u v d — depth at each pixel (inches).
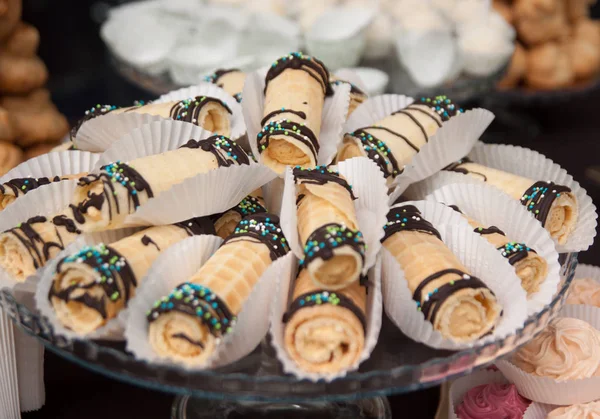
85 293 18.2
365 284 19.2
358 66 37.5
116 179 19.6
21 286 19.8
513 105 42.9
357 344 18.1
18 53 32.4
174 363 17.8
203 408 22.3
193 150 21.0
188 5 38.2
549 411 21.9
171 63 34.9
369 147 22.5
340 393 17.7
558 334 21.7
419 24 36.2
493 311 18.9
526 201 22.1
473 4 38.2
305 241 19.1
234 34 35.8
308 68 23.8
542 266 20.5
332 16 35.8
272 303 18.5
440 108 23.7
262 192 22.7
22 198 21.0
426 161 22.7
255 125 23.7
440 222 21.6
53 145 32.4
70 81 46.2
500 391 22.0
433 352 19.1
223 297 18.3
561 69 40.6
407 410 22.5
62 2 46.1
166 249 19.3
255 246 19.8
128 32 36.2
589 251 28.3
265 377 18.0
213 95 24.9
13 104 31.9
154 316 17.8
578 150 37.0
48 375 23.4
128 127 22.8
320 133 23.8
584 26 44.3
